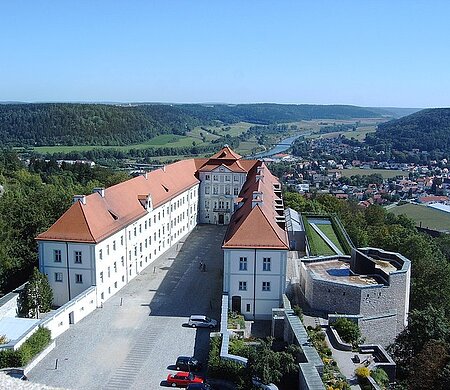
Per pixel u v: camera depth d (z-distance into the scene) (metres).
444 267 80.69
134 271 76.50
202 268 80.31
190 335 56.88
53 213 79.38
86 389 45.84
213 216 110.75
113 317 61.69
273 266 60.72
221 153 112.81
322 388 38.31
